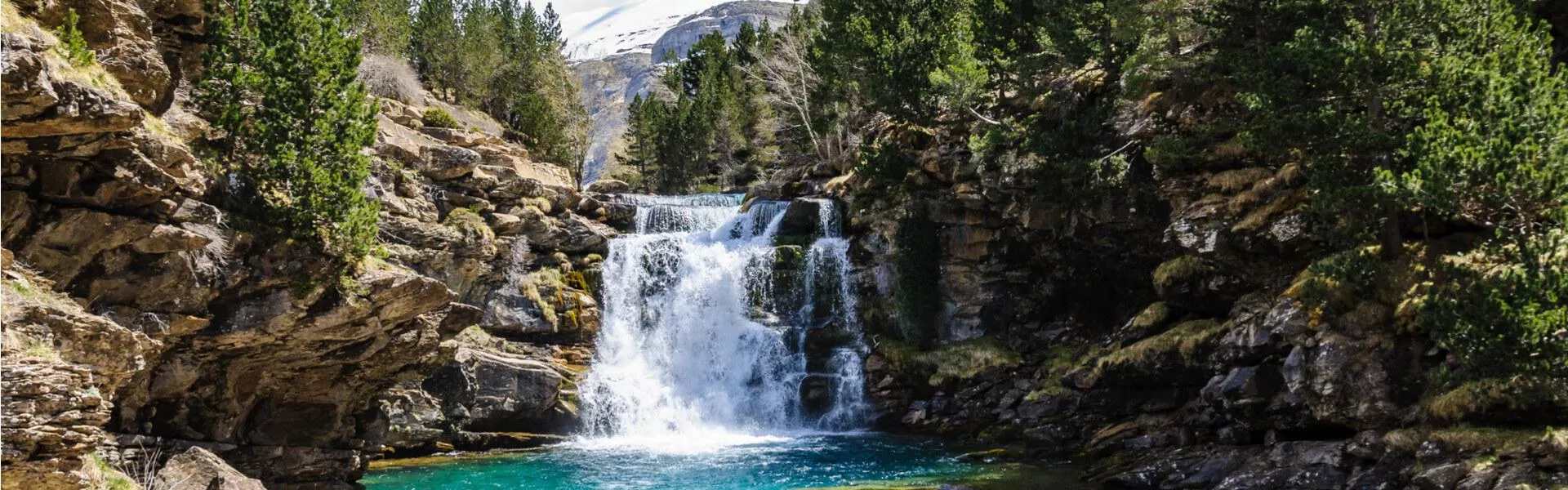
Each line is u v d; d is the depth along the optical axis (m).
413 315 25.69
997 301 44.00
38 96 16.88
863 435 42.06
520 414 41.25
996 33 48.00
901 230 45.06
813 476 31.83
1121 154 37.31
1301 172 29.81
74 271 19.53
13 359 14.88
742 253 48.53
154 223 20.48
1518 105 22.25
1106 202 37.69
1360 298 26.02
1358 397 24.94
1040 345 42.78
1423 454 22.36
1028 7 47.62
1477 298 21.47
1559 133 21.77
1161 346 34.25
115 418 21.22
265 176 23.44
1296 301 27.55
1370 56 26.23
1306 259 29.92
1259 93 28.52
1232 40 34.22
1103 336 41.16
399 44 65.81
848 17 56.16
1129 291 40.88
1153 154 33.94
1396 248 26.45
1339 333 25.88
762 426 45.06
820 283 47.88
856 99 59.50
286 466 26.09
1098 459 33.16
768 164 86.94
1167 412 34.88
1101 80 40.75
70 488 15.21
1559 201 21.47
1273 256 30.52
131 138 19.61
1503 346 20.75
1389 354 24.83
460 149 44.66
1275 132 27.23
